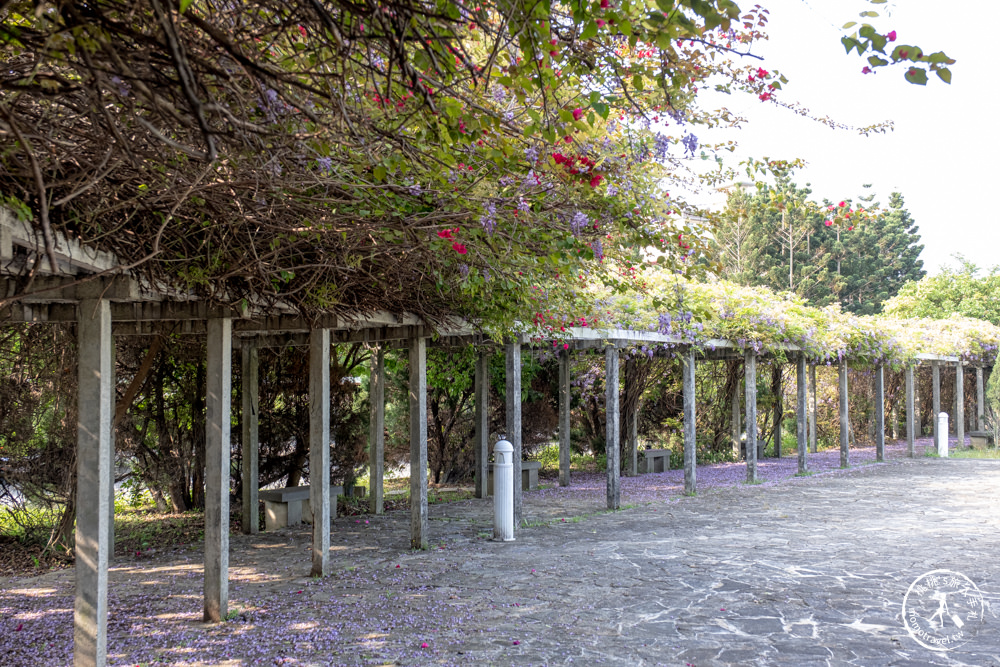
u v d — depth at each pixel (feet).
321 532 20.36
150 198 9.35
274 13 7.23
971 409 83.71
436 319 21.71
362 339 25.07
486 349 36.83
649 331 32.63
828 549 23.34
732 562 21.57
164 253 11.90
